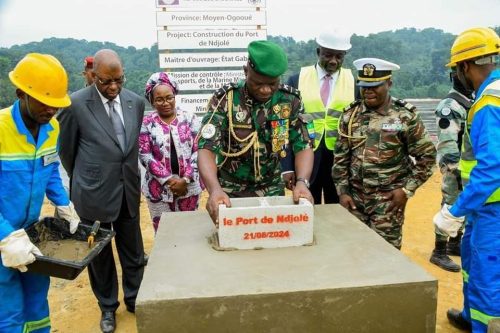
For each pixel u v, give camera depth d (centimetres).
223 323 175
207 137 238
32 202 226
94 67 273
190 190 356
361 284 179
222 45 672
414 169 293
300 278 185
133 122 294
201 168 235
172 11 658
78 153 287
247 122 246
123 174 290
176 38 665
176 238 233
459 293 347
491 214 224
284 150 258
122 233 307
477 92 230
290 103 252
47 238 246
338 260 203
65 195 252
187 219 263
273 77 214
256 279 185
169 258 208
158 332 174
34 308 238
